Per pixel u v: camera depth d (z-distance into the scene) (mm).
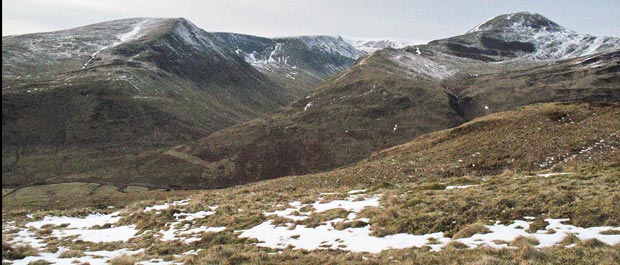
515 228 19172
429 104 198250
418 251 17391
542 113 65000
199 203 34656
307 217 25906
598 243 15258
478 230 19141
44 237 29906
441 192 27422
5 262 20219
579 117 58594
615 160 41062
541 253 14492
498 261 14023
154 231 28312
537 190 23641
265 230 24375
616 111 56688
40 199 117875
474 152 57000
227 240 23359
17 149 186375
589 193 21484
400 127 178125
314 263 16844
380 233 21078
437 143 70375
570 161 44500
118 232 29734
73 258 21469
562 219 19156
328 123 187750
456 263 14492
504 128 63312
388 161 65375
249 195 38188
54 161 175875
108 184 145750
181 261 19219
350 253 17578
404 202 25875
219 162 167500
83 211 41000
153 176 157125
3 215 39531
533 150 50781
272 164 161875
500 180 29406
